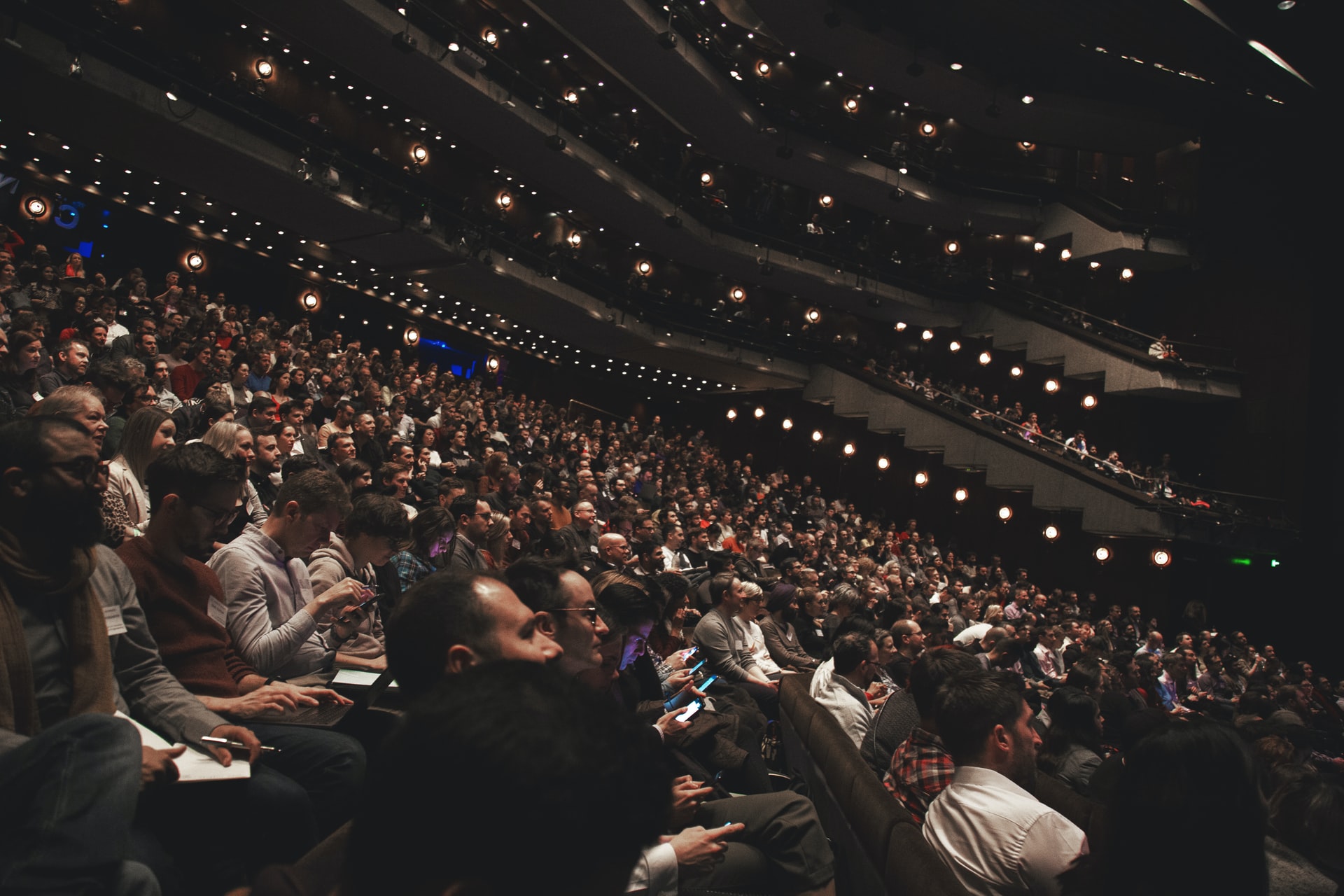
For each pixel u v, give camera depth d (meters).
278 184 14.60
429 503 8.11
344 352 14.17
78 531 1.81
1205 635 15.38
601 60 17.92
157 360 7.57
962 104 21.73
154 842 1.88
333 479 3.07
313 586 3.33
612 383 26.78
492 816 0.52
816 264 22.62
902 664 6.30
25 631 1.78
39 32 11.03
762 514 17.55
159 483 2.55
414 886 0.55
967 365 24.53
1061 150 24.50
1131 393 20.48
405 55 14.49
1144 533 18.52
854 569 13.78
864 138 22.88
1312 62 17.05
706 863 2.00
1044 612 16.36
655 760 0.60
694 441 24.00
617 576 3.15
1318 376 19.27
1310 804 2.91
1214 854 1.45
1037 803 2.37
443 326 22.19
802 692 4.99
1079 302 23.08
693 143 21.97
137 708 2.16
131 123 12.77
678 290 24.31
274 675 2.92
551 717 0.56
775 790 4.70
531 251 18.66
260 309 18.25
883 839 2.66
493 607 1.61
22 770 1.19
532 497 6.96
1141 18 15.48
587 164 17.69
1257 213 20.67
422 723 0.57
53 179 14.70
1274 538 18.64
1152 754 1.53
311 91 17.02
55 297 9.23
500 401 16.75
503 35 18.70
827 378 24.97
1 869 1.10
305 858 1.38
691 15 17.59
